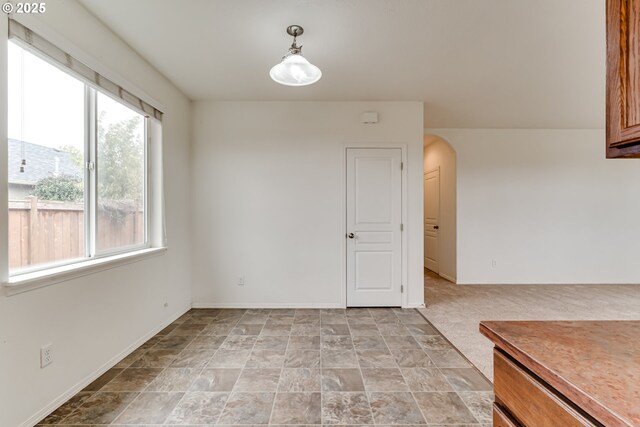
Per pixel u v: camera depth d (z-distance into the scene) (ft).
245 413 5.49
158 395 6.02
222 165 11.66
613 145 2.69
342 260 11.67
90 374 6.43
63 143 6.05
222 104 11.61
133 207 8.43
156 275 9.12
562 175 15.62
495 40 7.55
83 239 6.59
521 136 15.60
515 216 15.61
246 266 11.70
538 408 2.32
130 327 7.84
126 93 7.64
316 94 11.00
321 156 11.68
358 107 11.65
